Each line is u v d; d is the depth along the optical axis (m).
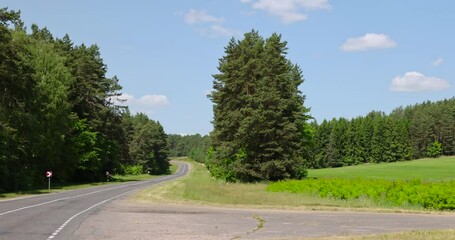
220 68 62.81
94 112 70.56
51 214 21.38
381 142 155.88
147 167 152.88
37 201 30.31
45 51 57.97
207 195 33.41
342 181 37.69
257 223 18.39
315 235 14.90
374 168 116.12
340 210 25.16
